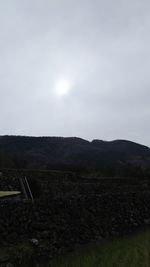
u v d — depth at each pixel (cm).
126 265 1355
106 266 1330
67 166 5350
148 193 2620
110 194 2166
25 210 1545
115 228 1955
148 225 2261
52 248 1443
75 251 1524
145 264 1380
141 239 1847
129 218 2142
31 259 1291
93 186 3341
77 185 3259
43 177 3350
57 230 1569
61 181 3284
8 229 1435
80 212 1794
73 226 1673
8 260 1219
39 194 2684
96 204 1962
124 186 3547
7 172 3136
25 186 2720
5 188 2697
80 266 1321
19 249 1304
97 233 1784
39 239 1452
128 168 5547
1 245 1350
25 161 6097
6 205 1495
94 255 1476
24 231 1478
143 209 2366
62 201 1745
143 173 5250
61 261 1369
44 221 1574
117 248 1625
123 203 2200
